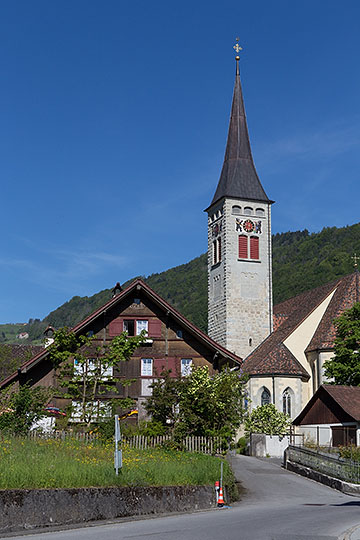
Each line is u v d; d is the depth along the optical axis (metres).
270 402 62.62
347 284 68.62
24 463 21.55
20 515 18.78
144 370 43.41
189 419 35.31
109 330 43.50
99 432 33.25
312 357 64.88
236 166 75.69
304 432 53.22
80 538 16.53
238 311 72.19
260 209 74.69
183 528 19.03
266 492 34.25
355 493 34.81
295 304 77.69
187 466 28.33
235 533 17.81
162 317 44.03
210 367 43.75
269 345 68.12
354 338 52.00
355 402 49.69
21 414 32.41
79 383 37.72
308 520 21.72
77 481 21.53
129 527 19.45
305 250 165.25
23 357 68.31
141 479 24.08
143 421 37.41
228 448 35.81
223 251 73.50
